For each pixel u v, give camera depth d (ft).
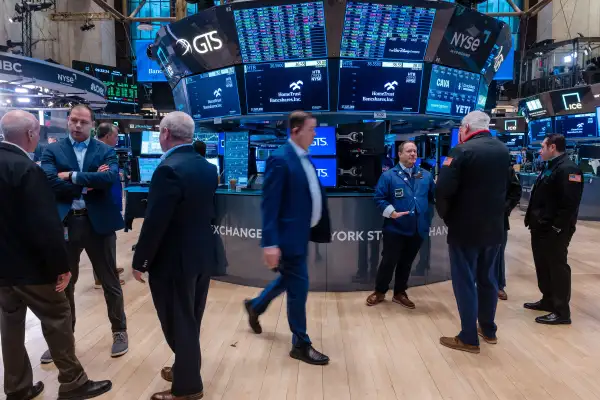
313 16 12.81
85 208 8.70
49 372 8.25
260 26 13.24
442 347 9.30
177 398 6.91
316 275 12.94
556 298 10.59
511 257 17.89
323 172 13.50
